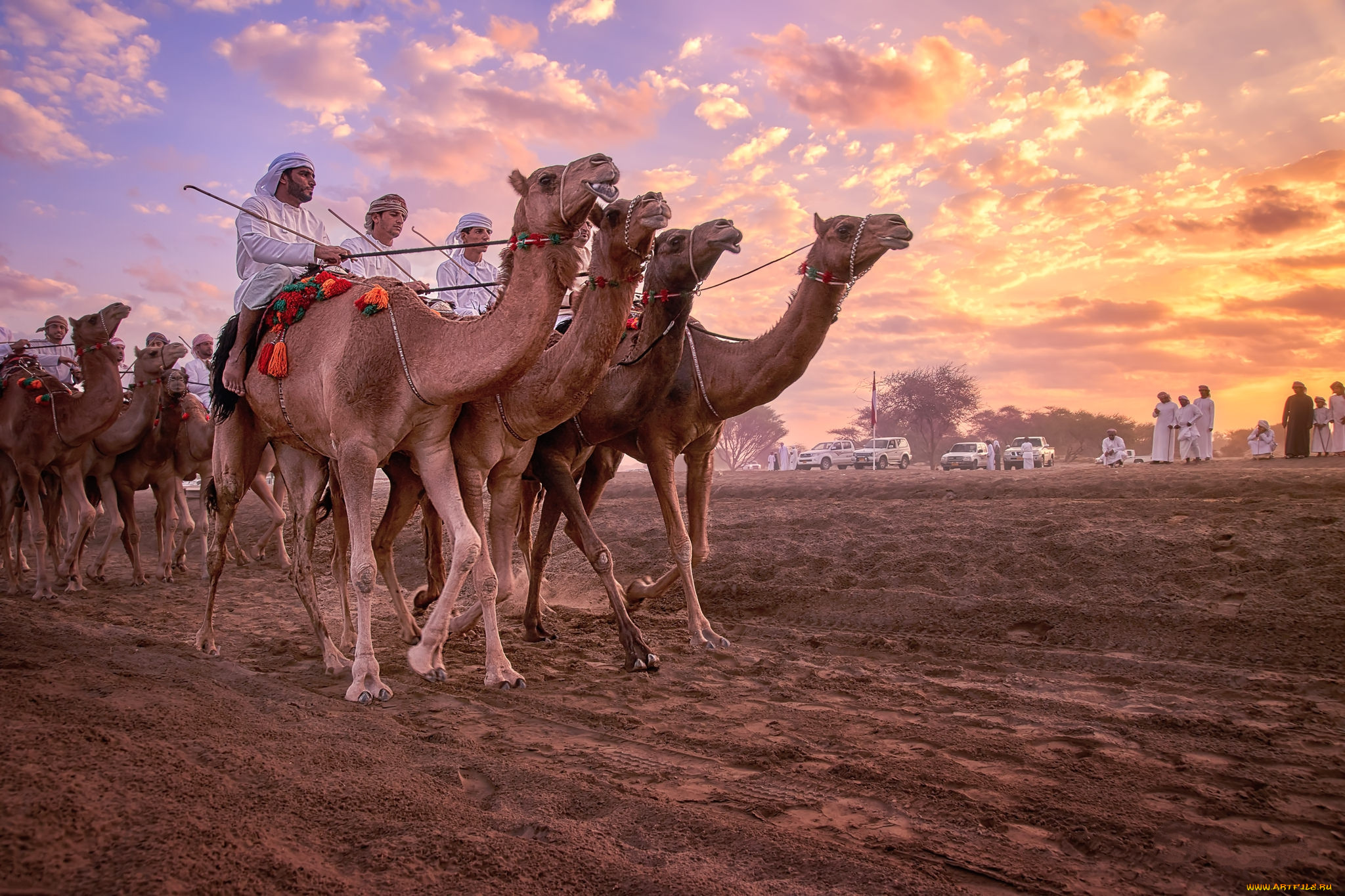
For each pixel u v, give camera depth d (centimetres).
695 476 829
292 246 658
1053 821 381
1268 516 970
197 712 450
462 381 546
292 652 734
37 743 364
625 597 928
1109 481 1534
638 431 780
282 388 625
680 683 639
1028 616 793
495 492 698
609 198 507
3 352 1390
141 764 361
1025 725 526
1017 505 1239
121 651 612
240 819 325
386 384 570
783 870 325
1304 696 587
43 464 1067
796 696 600
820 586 951
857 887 311
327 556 1381
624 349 764
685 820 363
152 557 1531
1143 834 367
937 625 809
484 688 616
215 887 275
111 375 1058
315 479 691
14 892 261
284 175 724
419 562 1294
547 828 348
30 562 1477
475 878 298
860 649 760
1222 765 452
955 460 4428
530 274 535
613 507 1666
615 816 369
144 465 1205
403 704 561
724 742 489
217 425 702
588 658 729
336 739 445
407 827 336
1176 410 2581
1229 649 688
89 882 272
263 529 1627
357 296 605
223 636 813
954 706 571
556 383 605
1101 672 664
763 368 739
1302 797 412
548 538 804
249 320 668
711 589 989
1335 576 782
